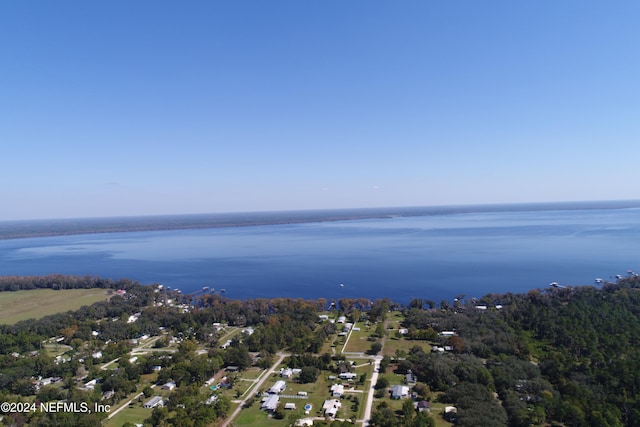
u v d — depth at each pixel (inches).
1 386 5064.0
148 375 5536.4
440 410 4318.4
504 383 4709.6
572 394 4468.5
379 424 3969.0
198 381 5172.2
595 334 5989.2
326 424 3993.6
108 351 6318.9
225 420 4252.0
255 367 5733.3
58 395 4842.5
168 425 4069.9
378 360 5821.9
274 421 4197.8
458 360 5398.6
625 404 4138.8
